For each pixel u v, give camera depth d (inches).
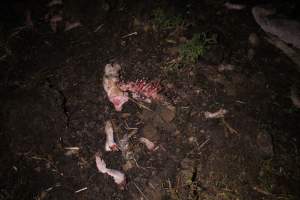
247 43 25.5
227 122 22.0
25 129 21.9
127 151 21.1
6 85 24.0
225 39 25.6
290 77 23.8
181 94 23.2
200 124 22.0
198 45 24.1
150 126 22.0
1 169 21.0
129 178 20.3
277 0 27.5
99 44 26.1
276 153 20.8
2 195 20.0
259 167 20.3
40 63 25.4
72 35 26.9
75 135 22.0
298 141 21.2
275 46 25.3
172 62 24.5
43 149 21.5
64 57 25.6
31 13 28.6
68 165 21.0
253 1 28.0
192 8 27.4
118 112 22.7
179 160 20.7
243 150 20.9
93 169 20.8
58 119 22.2
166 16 26.6
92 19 27.5
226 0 27.9
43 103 22.2
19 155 21.4
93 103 23.2
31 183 20.4
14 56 25.9
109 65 24.0
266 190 19.5
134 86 23.3
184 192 19.5
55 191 20.1
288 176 20.0
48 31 27.3
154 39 25.9
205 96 23.1
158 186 19.9
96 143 21.7
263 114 22.3
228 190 19.6
